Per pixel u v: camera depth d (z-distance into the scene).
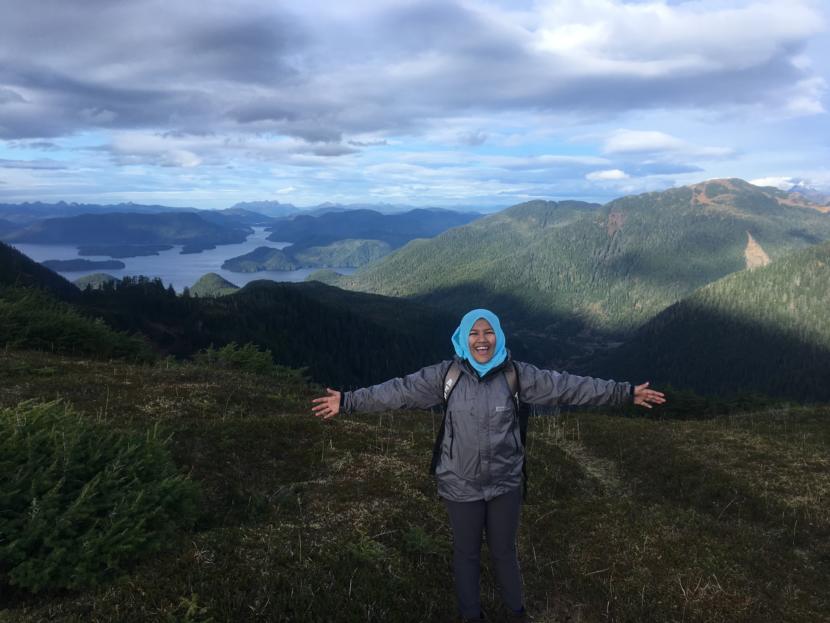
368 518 7.22
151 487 5.89
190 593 4.95
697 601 6.27
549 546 7.69
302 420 11.34
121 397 11.64
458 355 4.74
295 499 7.98
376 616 5.27
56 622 4.36
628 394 4.78
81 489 5.54
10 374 12.34
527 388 4.75
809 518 10.32
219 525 7.04
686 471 13.10
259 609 4.94
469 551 4.98
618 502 9.20
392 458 10.01
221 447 9.30
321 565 5.78
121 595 4.78
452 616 5.65
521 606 5.29
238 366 19.97
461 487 4.73
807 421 19.19
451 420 4.70
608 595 6.46
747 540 8.19
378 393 4.91
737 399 33.97
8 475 5.33
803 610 6.31
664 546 7.45
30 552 4.89
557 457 12.68
